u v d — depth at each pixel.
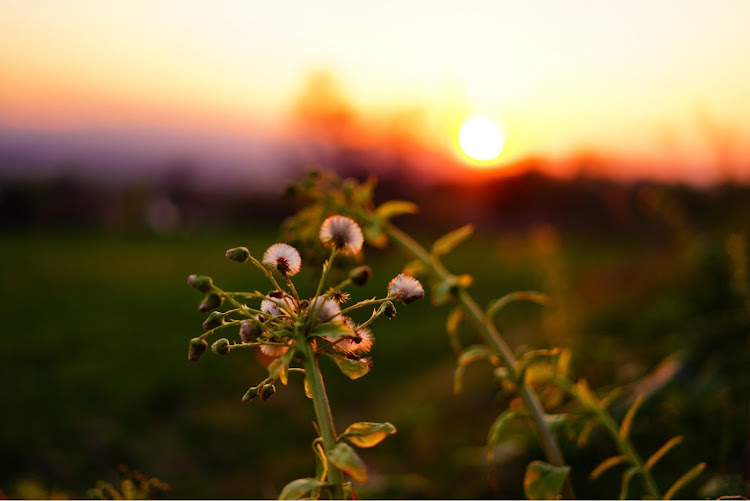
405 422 4.71
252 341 1.11
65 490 4.81
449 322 2.09
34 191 30.42
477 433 4.25
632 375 3.80
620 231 13.28
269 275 1.17
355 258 2.05
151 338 10.15
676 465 2.83
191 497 4.78
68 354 9.24
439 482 3.43
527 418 1.89
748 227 4.23
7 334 10.43
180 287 14.66
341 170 20.12
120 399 7.13
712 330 3.53
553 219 15.89
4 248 22.86
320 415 1.10
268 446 5.89
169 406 7.00
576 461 3.17
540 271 4.66
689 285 4.71
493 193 17.84
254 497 4.71
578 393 1.90
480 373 5.80
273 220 31.23
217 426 6.18
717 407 2.92
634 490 2.76
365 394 7.40
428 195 20.17
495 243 18.98
